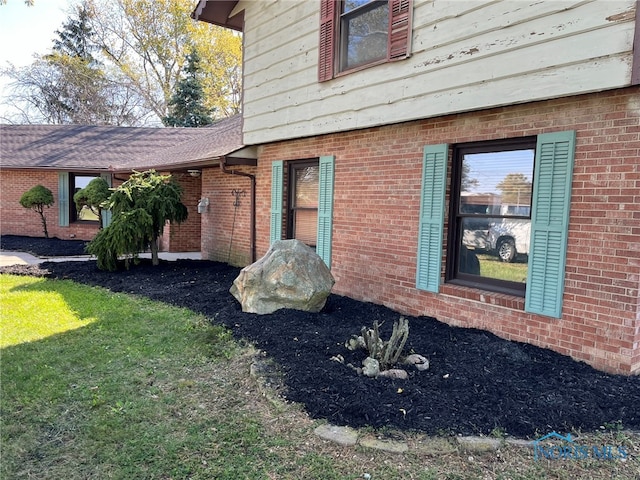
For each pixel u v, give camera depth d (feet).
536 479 8.09
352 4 19.44
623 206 11.80
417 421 9.66
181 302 20.54
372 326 16.22
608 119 12.00
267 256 18.81
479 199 15.98
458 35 14.92
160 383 12.00
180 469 8.30
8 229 49.78
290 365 12.59
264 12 24.64
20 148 51.13
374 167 19.33
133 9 85.97
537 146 13.52
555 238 13.15
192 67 76.48
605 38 11.44
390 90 17.49
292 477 8.13
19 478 8.02
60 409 10.48
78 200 42.39
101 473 8.18
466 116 15.64
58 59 87.10
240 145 28.07
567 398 10.57
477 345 13.88
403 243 18.16
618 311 12.01
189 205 42.01
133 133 58.03
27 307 19.83
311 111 21.61
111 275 28.09
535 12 12.85
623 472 8.30
